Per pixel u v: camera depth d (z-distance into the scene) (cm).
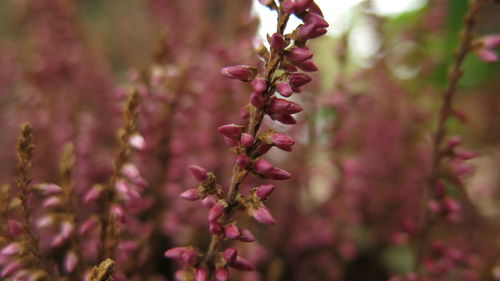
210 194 6
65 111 13
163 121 9
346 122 13
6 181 11
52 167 11
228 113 11
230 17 13
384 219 14
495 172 17
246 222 10
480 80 24
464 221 13
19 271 7
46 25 13
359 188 12
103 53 16
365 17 14
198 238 11
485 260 11
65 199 7
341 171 12
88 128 12
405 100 15
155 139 9
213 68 11
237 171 6
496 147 18
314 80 12
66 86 14
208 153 11
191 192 6
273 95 6
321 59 15
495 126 19
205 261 6
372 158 14
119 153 7
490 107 19
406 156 14
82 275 7
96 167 11
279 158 14
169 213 10
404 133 15
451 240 12
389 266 14
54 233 10
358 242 14
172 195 10
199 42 13
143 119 9
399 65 16
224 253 6
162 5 14
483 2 8
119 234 7
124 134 7
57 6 13
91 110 14
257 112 6
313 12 6
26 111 12
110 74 16
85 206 10
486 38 8
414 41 15
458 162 9
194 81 11
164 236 11
